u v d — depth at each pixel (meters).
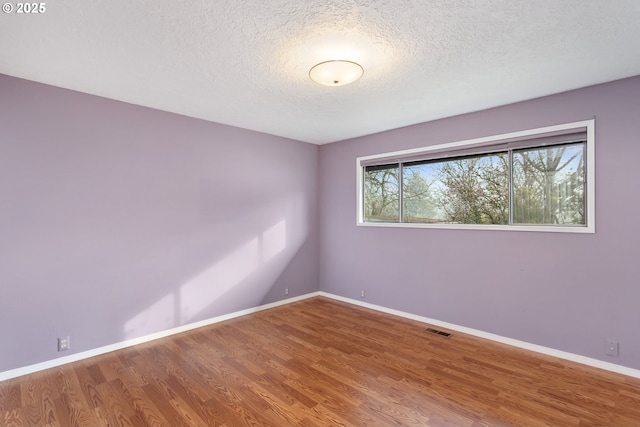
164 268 3.31
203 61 2.27
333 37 1.97
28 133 2.54
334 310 4.21
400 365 2.68
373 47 2.09
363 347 3.04
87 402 2.15
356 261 4.48
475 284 3.34
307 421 1.96
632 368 2.49
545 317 2.90
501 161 3.24
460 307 3.45
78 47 2.06
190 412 2.05
